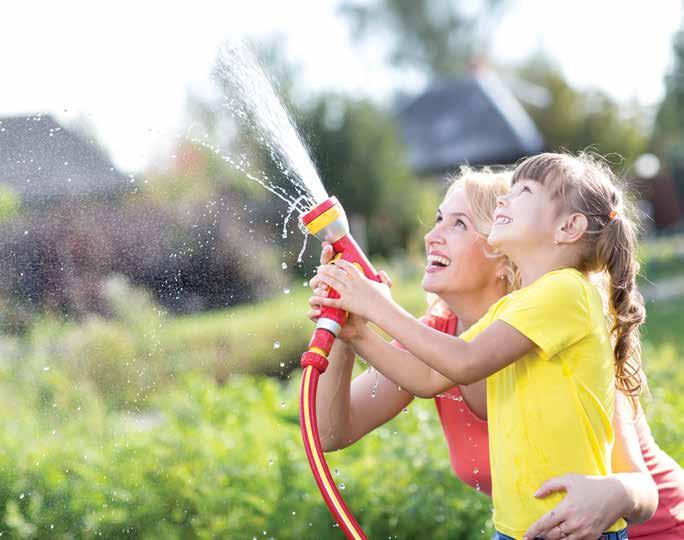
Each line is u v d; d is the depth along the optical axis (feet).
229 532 11.45
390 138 67.56
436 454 12.25
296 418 15.39
